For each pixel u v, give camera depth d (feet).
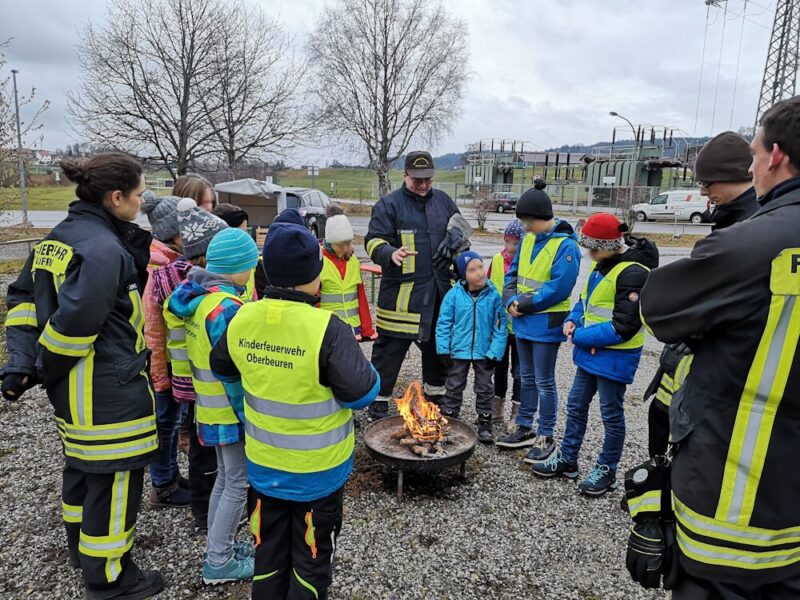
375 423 12.54
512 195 131.34
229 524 8.47
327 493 6.98
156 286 9.62
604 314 10.70
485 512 10.82
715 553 4.89
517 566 9.22
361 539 9.86
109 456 7.68
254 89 61.57
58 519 10.37
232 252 8.35
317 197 57.36
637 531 5.72
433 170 14.33
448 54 79.92
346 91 79.82
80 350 7.27
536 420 15.61
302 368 6.61
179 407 10.69
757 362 4.64
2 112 34.91
